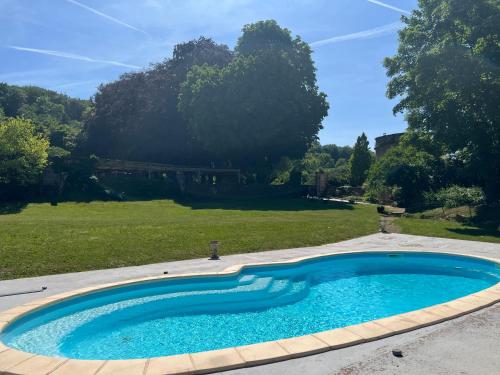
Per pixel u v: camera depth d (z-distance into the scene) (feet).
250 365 15.78
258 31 132.16
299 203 113.80
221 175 152.15
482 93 66.69
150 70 157.58
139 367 15.52
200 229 56.03
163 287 32.42
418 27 76.43
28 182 103.55
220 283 34.04
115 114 150.00
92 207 94.07
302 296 33.09
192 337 24.07
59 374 15.06
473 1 65.41
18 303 25.55
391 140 170.60
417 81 71.00
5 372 15.34
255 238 52.06
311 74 134.51
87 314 26.89
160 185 127.34
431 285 36.68
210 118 122.11
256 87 118.62
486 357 16.29
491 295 25.30
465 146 79.05
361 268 42.83
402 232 61.82
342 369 15.29
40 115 227.40
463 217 73.61
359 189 146.61
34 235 46.75
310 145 142.51
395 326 19.65
